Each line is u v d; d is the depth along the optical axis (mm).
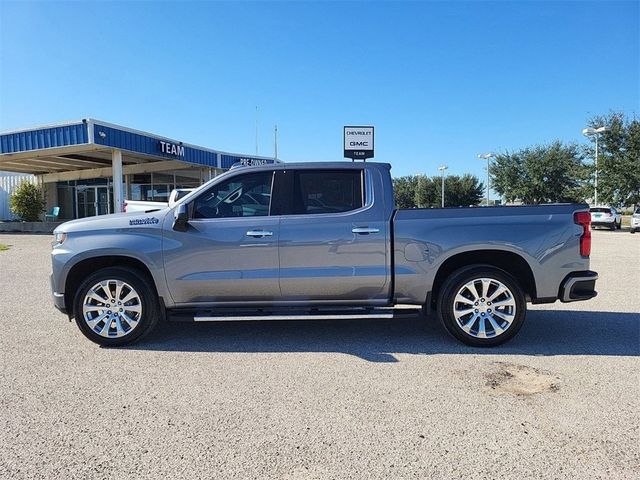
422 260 5203
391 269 5227
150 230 5227
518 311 5145
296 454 3082
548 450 3121
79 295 5203
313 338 5609
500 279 5133
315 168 5387
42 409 3725
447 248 5168
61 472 2885
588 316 6668
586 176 35094
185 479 2816
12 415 3627
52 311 6957
